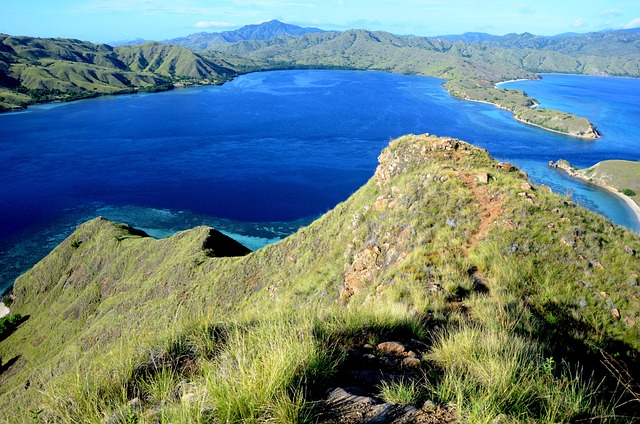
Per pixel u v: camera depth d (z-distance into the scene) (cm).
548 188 1830
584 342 813
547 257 1205
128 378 476
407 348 555
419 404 386
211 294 3600
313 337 501
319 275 2325
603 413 394
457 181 1906
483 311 800
